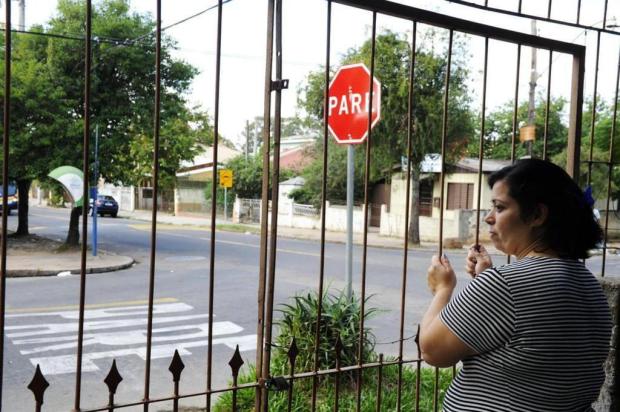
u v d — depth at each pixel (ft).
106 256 47.42
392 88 53.11
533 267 5.08
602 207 57.26
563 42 9.92
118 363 18.80
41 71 45.68
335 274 39.14
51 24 46.85
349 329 15.10
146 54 47.57
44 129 44.01
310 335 15.02
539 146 77.92
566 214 5.29
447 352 5.14
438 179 77.10
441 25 8.83
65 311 26.61
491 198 5.76
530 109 57.88
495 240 5.73
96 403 15.29
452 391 5.40
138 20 48.42
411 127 8.73
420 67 51.72
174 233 74.69
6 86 5.83
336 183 79.82
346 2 7.94
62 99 44.98
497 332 4.87
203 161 134.62
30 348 20.36
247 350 20.48
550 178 5.35
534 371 4.82
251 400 14.01
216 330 23.20
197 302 28.84
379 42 50.93
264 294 7.94
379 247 64.39
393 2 8.24
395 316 26.00
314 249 58.49
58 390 16.28
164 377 17.48
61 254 48.60
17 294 31.27
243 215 101.91
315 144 83.56
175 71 49.65
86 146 6.48
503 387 4.94
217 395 15.83
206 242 63.00
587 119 61.36
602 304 5.32
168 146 54.95
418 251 60.23
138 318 25.17
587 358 5.05
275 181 7.75
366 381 15.14
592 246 5.46
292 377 7.99
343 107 15.35
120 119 47.60
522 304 4.86
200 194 116.98
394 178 78.07
